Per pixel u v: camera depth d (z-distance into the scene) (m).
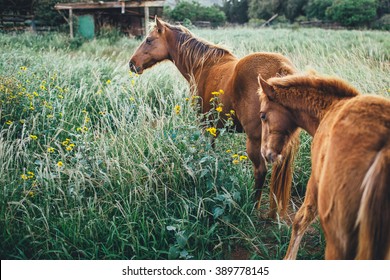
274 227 3.42
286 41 14.09
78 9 17.83
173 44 4.66
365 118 1.86
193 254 3.05
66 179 3.53
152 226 3.14
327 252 1.96
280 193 3.25
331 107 2.34
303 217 2.40
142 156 3.58
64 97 5.38
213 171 3.38
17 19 19.31
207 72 4.19
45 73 6.64
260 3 45.84
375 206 1.68
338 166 1.84
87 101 5.50
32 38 14.62
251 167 4.09
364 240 1.71
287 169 3.20
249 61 3.45
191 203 3.27
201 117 3.80
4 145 3.63
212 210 3.22
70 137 4.49
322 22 30.23
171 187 3.40
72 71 7.02
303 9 41.62
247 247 3.16
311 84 2.48
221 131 3.38
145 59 4.81
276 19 42.31
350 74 5.87
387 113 1.84
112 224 3.03
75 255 3.05
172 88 6.20
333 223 1.88
